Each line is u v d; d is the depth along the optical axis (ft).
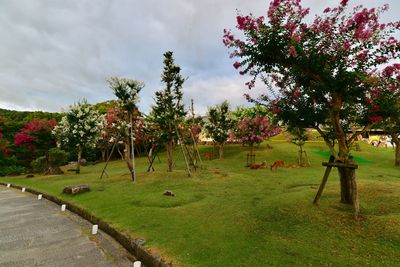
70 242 21.42
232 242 17.71
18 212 32.24
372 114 21.25
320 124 25.26
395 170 53.67
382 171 51.93
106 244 20.71
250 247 16.80
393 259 14.47
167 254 16.51
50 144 90.79
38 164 73.51
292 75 23.18
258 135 69.62
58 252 19.40
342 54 20.26
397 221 19.10
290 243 17.10
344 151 23.48
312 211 22.68
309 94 23.16
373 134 137.49
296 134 68.64
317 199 24.62
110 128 63.16
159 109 52.90
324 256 15.19
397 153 62.23
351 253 15.39
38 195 42.45
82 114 65.57
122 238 20.57
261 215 23.06
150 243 18.40
